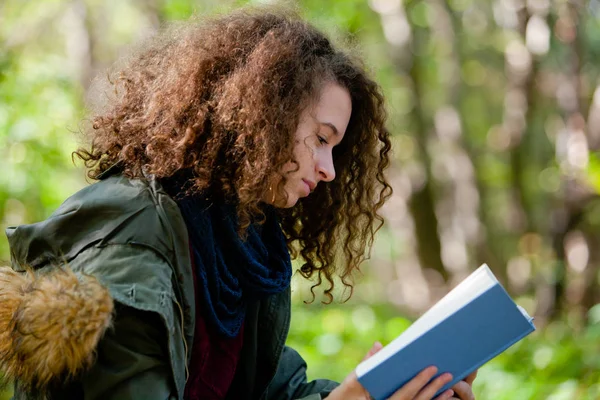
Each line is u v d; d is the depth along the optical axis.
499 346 2.11
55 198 7.49
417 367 2.10
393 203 13.65
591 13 10.85
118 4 10.52
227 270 2.33
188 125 2.25
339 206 2.80
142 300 2.00
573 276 8.80
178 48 2.40
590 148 8.57
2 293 2.05
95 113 2.58
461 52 14.67
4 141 7.22
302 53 2.34
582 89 8.88
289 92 2.28
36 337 1.90
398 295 14.57
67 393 2.08
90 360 1.95
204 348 2.31
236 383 2.61
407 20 12.58
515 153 13.62
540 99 11.85
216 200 2.32
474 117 18.25
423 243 13.47
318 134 2.35
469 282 2.19
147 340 2.05
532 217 13.85
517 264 13.51
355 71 2.51
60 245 2.11
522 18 9.82
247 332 2.56
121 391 2.01
